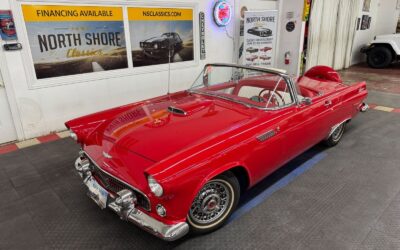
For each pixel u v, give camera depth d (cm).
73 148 409
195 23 609
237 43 722
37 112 446
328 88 372
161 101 312
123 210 209
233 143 228
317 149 402
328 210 271
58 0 428
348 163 362
